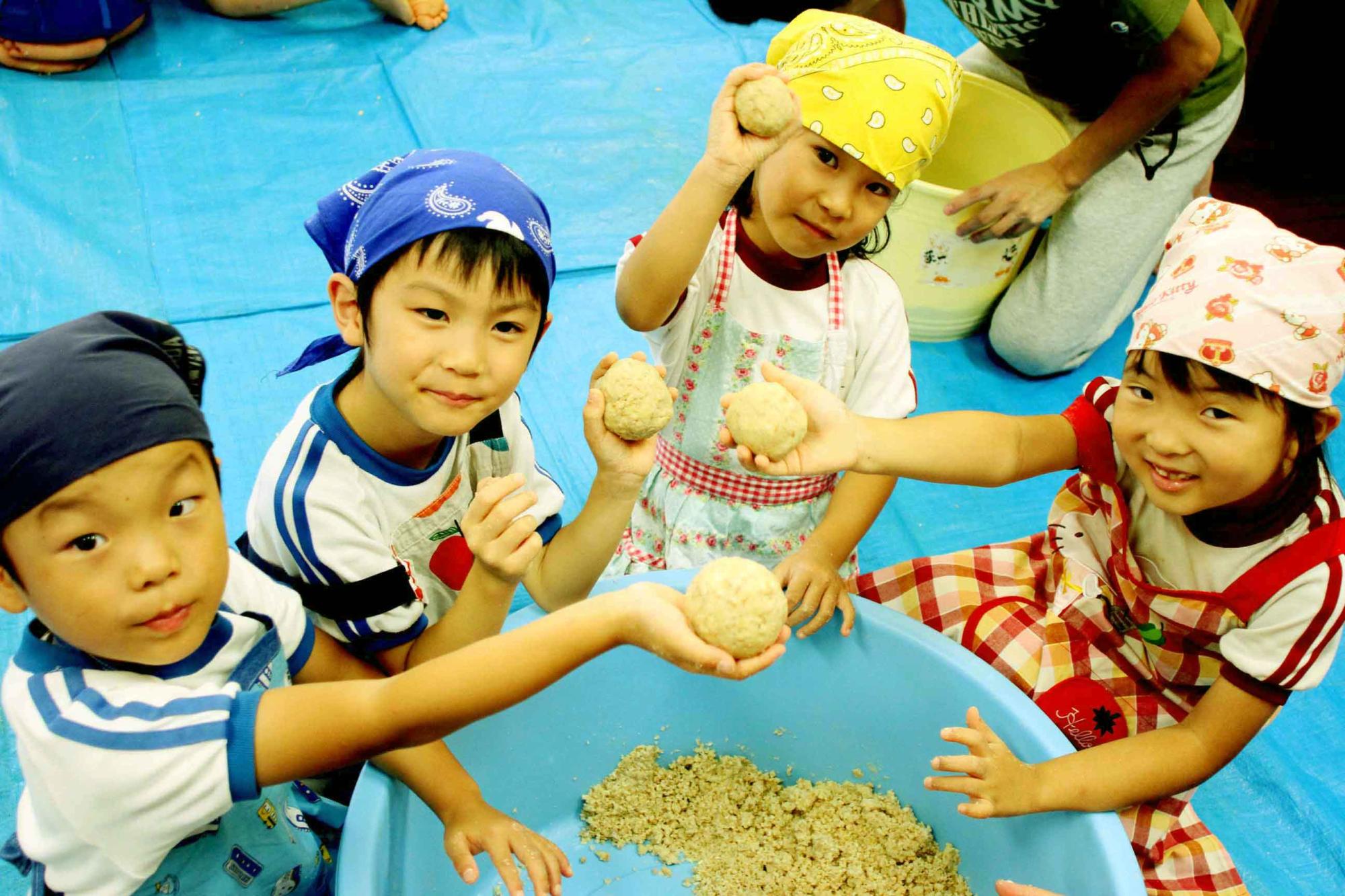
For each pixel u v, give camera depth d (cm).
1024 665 137
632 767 131
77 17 237
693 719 133
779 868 122
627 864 126
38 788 80
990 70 216
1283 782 145
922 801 129
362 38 271
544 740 125
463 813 106
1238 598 115
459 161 98
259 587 99
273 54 262
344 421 106
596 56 277
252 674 91
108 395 72
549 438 183
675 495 148
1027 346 205
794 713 133
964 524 181
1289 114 286
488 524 100
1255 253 104
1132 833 122
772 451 108
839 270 136
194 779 77
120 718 78
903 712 127
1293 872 136
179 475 76
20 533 72
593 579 123
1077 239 196
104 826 79
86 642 77
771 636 88
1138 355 110
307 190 224
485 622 109
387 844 101
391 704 80
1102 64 186
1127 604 129
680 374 140
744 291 134
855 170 120
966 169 225
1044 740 114
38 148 224
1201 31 168
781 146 114
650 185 238
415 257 93
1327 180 264
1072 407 131
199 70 254
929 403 203
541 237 99
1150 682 132
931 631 124
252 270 204
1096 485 130
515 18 287
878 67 117
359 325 103
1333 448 197
